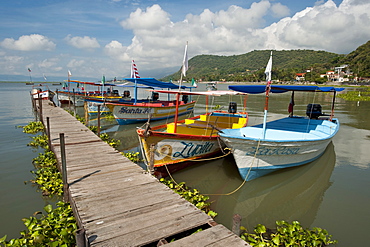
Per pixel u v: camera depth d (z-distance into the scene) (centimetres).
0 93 5019
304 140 859
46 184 783
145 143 820
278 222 587
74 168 732
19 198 741
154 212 495
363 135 1504
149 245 421
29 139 1375
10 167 968
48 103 2714
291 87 904
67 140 1069
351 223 638
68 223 536
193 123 1227
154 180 654
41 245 473
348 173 941
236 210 726
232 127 1335
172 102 2295
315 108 1311
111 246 392
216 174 963
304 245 516
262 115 2392
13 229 599
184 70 973
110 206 514
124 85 2305
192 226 453
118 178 662
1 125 1752
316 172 957
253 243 521
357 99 3956
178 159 929
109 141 1375
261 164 853
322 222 645
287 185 870
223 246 396
